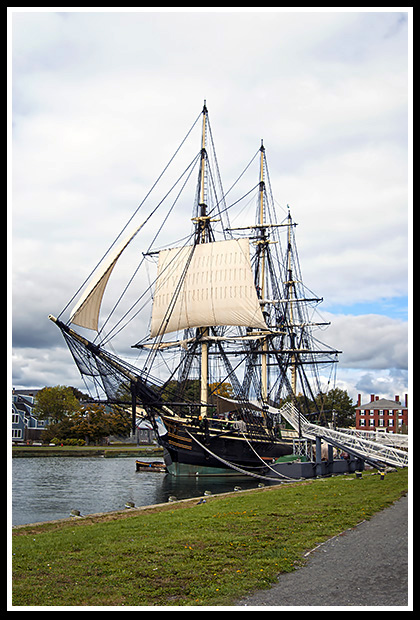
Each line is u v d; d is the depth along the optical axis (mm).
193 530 21703
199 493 50906
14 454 105000
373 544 18781
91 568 16297
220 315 80938
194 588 14453
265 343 96188
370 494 31203
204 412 77125
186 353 82000
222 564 16484
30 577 15445
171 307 84250
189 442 69438
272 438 81125
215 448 71812
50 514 37719
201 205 85688
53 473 70875
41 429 138500
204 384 79750
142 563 16734
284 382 97250
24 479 62406
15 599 13711
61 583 14961
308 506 27281
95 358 53281
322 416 106500
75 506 41625
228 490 53625
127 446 136875
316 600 13570
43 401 138500
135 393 55938
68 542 20000
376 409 137375
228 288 81375
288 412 68812
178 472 68812
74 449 113312
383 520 23141
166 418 66812
